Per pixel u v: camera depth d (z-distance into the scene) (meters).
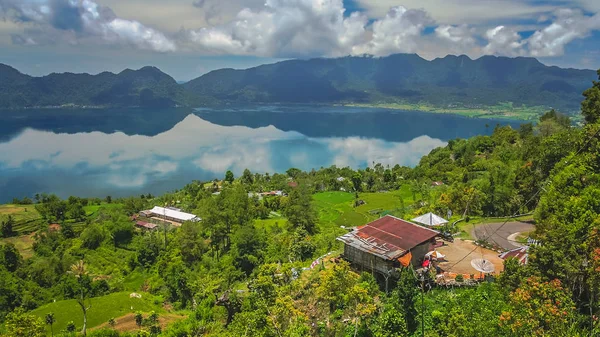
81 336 63.53
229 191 127.56
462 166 152.62
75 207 163.38
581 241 38.66
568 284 36.81
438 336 36.25
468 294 41.09
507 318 32.69
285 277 54.25
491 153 148.38
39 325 54.03
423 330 36.59
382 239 52.62
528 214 76.50
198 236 107.56
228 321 58.72
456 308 37.69
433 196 97.38
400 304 39.28
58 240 132.38
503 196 79.81
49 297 93.75
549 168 79.06
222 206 109.50
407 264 47.06
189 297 81.38
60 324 71.75
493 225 70.75
